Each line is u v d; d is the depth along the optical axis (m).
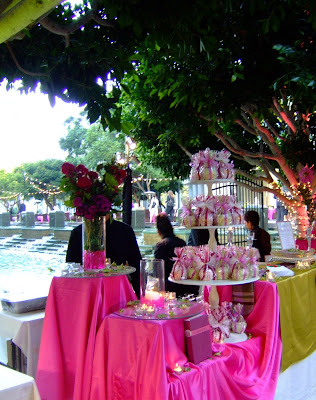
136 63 4.12
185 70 6.29
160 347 2.62
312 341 4.32
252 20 5.07
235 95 6.20
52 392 2.99
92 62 3.22
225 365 3.03
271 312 3.60
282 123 9.49
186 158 10.01
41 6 2.21
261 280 3.85
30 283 4.23
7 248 22.33
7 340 3.55
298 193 6.28
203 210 3.40
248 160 9.32
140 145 10.24
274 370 3.47
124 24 2.55
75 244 3.82
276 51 5.89
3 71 3.43
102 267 3.22
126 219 5.21
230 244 4.16
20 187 39.91
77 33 3.52
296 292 4.05
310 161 7.95
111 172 3.28
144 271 3.10
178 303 3.18
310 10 2.84
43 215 36.62
